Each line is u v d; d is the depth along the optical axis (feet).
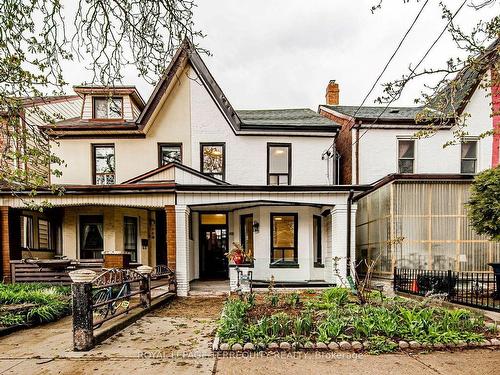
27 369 13.37
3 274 33.55
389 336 16.39
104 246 41.09
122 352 15.35
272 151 43.62
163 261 46.52
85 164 42.98
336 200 35.19
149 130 43.19
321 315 20.03
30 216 38.42
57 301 24.26
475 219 27.37
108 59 14.92
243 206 40.29
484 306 23.12
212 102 43.42
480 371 13.16
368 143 43.80
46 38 14.61
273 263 38.50
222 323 18.20
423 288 28.99
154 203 34.42
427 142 44.09
